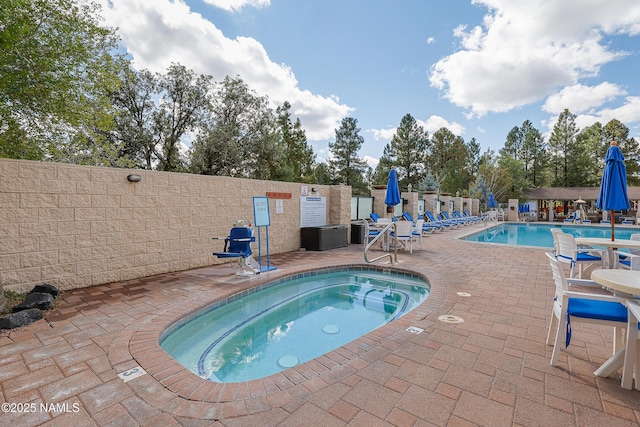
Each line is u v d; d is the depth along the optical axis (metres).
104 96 7.42
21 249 4.16
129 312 3.71
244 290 4.81
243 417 1.87
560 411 1.94
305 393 2.12
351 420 1.85
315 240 8.65
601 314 2.32
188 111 19.55
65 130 7.19
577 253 5.51
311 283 6.00
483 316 3.61
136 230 5.36
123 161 11.66
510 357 2.64
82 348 2.78
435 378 2.32
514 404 2.01
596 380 2.29
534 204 29.83
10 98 5.57
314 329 4.04
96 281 4.89
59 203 4.49
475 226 18.20
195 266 6.25
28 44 5.19
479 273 5.83
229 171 20.20
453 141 40.66
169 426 1.80
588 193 28.66
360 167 36.34
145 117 18.66
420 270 6.05
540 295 4.44
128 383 2.24
